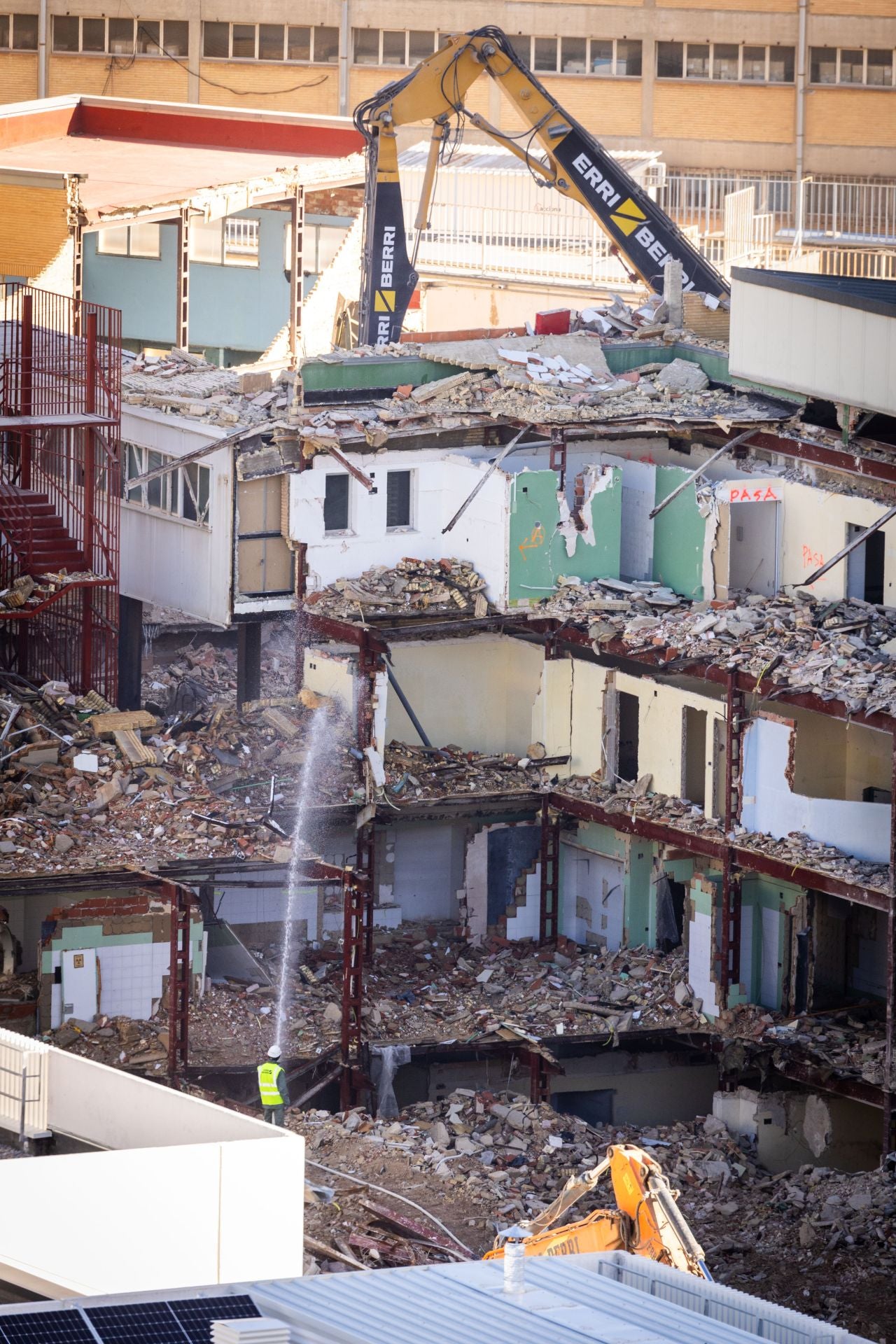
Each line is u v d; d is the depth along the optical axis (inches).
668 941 4003.4
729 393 4315.9
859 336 3863.2
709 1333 1765.5
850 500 3907.5
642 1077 3823.8
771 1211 3289.9
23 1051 2132.1
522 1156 3395.7
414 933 4079.7
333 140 6127.0
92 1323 1662.2
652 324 4662.9
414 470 4136.3
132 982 3533.5
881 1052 3580.2
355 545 4101.9
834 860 3585.1
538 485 4025.6
